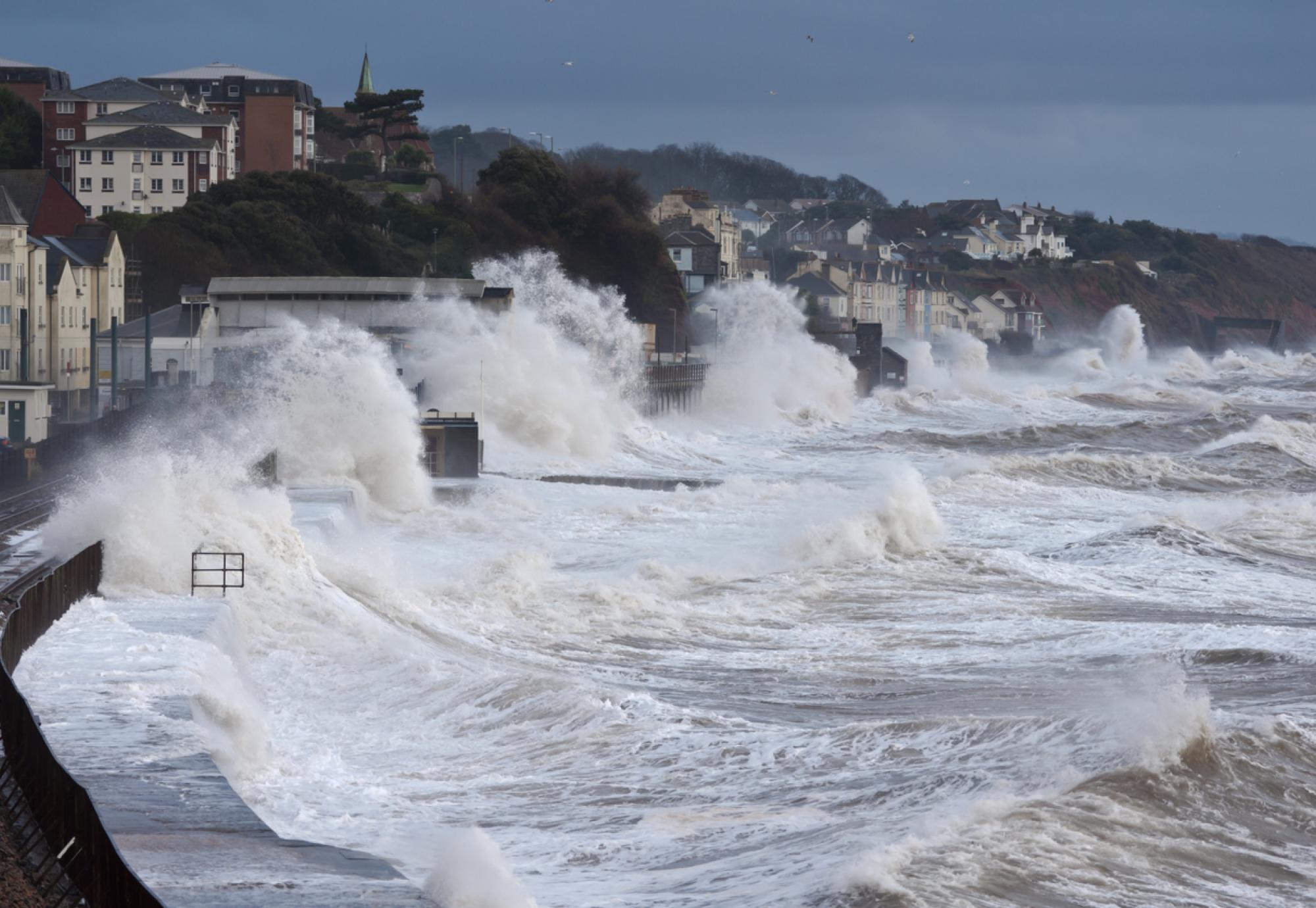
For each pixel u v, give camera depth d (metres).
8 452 181.75
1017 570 165.00
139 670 91.69
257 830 65.62
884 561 168.88
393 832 76.12
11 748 71.25
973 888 63.44
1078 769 80.44
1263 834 72.56
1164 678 114.31
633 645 129.38
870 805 78.75
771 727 97.12
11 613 90.81
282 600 121.69
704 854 71.94
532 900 61.25
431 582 146.88
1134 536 183.12
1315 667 117.62
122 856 60.81
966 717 96.19
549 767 89.06
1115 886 64.88
